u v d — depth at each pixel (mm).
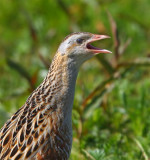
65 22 30078
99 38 14562
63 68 14320
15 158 13344
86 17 30438
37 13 31672
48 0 31781
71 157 17609
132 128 20031
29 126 13773
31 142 13570
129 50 28172
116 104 21547
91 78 25094
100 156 17031
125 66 21141
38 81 20906
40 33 29078
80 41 14492
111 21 22594
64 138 14117
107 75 22359
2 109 18953
